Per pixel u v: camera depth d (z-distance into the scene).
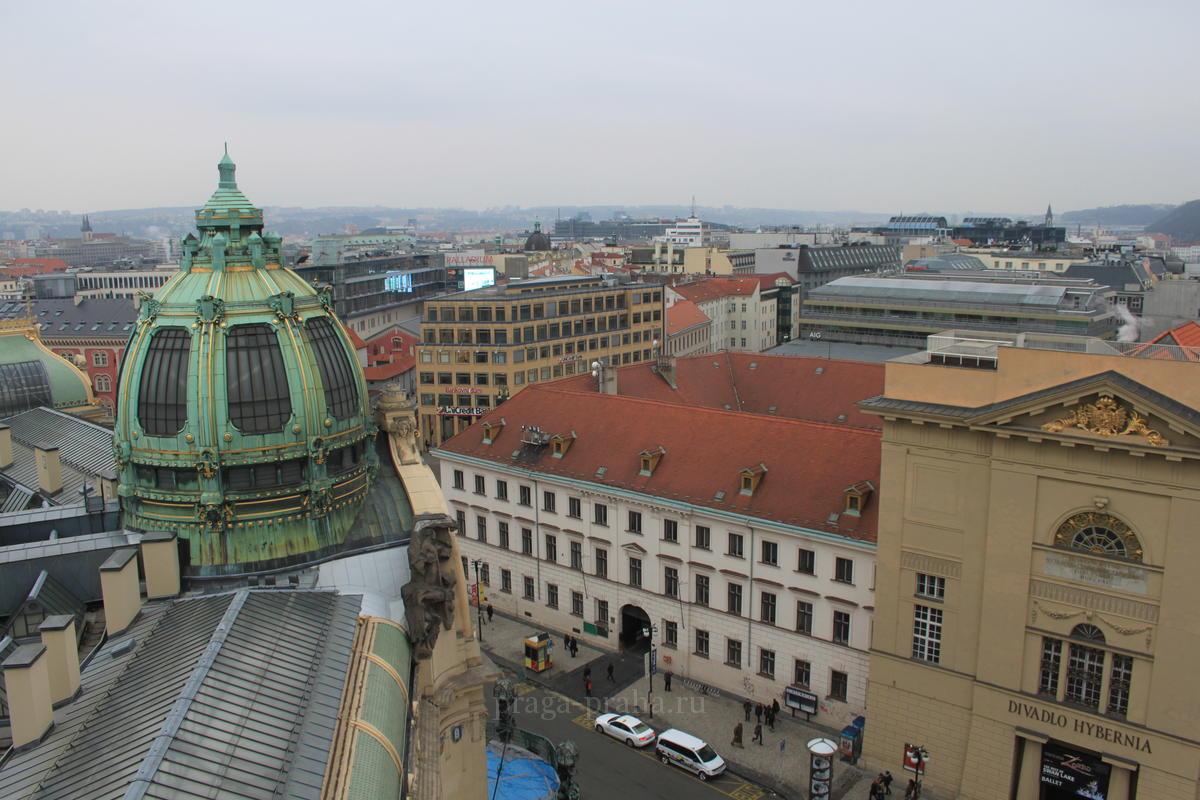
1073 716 49.34
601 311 150.62
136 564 37.06
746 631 65.25
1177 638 45.66
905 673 55.62
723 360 106.19
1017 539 49.91
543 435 78.38
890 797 54.84
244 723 26.86
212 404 38.03
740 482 66.31
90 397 72.00
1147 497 45.75
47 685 29.50
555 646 75.25
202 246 40.66
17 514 41.84
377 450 47.44
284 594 35.50
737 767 58.00
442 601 38.44
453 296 140.50
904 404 52.97
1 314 160.88
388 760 28.34
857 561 58.81
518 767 54.34
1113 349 50.34
